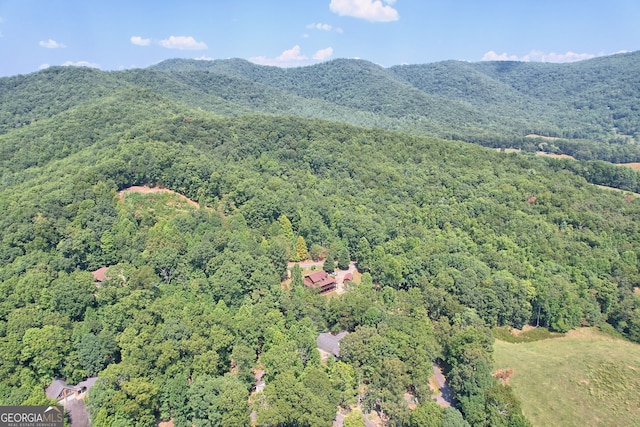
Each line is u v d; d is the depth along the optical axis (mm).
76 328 85062
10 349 77438
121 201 136125
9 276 101250
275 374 78625
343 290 124688
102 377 72125
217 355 79062
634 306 123062
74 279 96375
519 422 72188
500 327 117188
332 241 146750
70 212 125250
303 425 68062
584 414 83688
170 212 135500
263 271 109938
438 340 94562
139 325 85438
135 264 109562
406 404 75312
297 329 89062
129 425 68938
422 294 113125
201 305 92875
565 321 119375
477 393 79875
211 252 113750
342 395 78250
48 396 76688
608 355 100375
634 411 83250
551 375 93125
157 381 75250
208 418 71125
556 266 135125
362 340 86688
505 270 128125
